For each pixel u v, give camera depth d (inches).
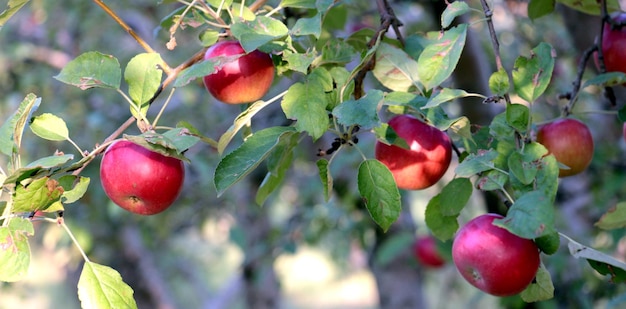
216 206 107.0
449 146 41.7
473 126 41.7
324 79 38.1
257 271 100.5
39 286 184.1
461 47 37.5
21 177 35.8
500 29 89.4
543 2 47.9
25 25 107.3
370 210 38.1
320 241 107.5
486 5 37.7
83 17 100.4
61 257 110.0
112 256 108.3
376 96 36.6
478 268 37.2
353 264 134.4
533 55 38.0
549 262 73.5
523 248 36.8
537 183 35.9
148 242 103.9
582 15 59.7
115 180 39.2
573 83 45.1
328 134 91.0
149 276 112.3
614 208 41.5
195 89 97.1
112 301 36.8
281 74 41.8
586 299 73.9
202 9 41.1
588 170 79.2
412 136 40.9
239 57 40.4
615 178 74.7
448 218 41.5
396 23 43.0
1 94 102.2
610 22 44.9
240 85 40.8
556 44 89.4
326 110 38.2
